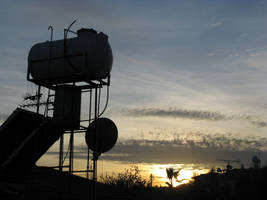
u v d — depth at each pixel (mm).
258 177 25891
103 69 15727
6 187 14820
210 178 33375
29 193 15484
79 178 20766
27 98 17516
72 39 15703
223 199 28734
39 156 16625
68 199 15508
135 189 28297
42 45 16141
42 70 15828
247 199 26000
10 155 15188
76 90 16031
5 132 14461
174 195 37312
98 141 16062
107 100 16250
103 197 23328
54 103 15820
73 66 15219
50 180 17406
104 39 16016
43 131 15688
